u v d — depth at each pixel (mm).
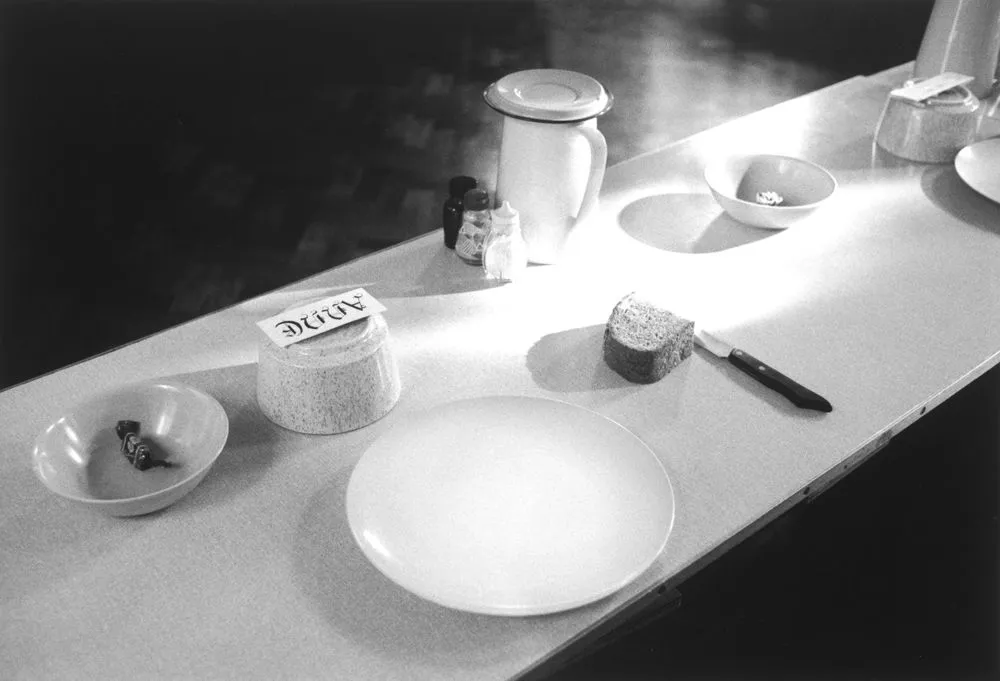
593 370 1452
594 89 1578
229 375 1421
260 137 3881
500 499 1181
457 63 4539
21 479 1234
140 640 1038
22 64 4547
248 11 5262
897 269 1713
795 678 1805
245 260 3109
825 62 4586
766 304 1607
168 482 1210
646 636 1881
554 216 1626
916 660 1851
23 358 2672
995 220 1880
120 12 5227
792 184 1887
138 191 3498
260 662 1019
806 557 2064
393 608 1083
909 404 1395
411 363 1451
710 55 4641
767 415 1373
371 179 3578
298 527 1181
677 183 1969
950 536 2131
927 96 2041
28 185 3527
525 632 1059
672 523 1131
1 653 1018
